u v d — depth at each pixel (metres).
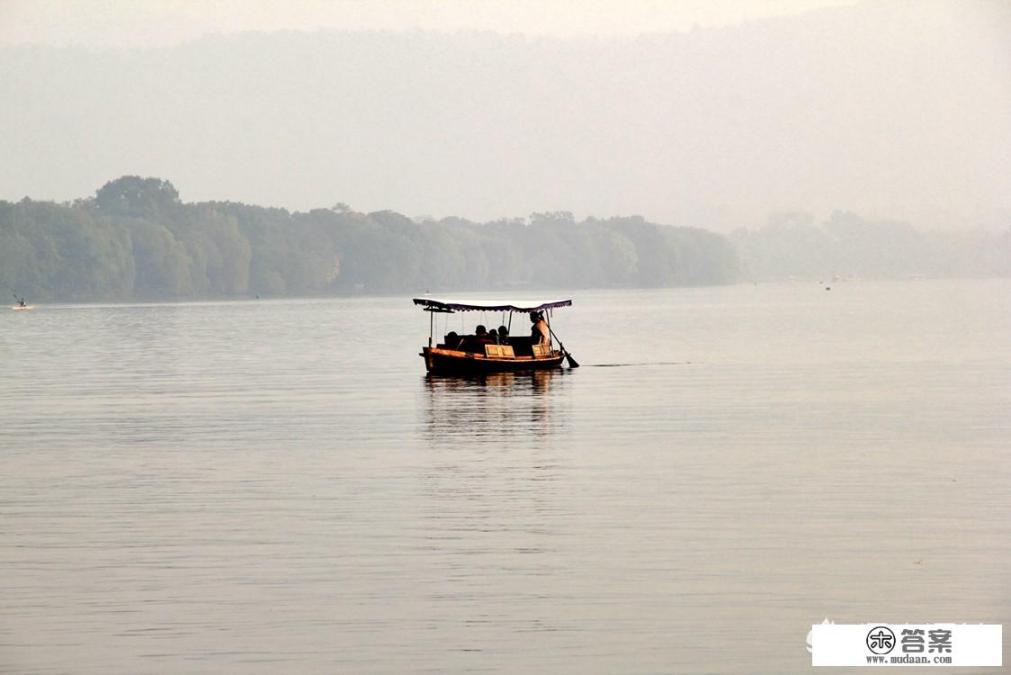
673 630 86.19
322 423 190.75
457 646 83.44
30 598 93.44
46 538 111.31
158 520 118.38
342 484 136.12
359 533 112.25
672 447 161.50
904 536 109.81
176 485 136.62
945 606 90.94
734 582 96.25
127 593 94.50
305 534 112.06
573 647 83.25
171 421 195.62
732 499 126.12
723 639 84.56
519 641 84.25
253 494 130.75
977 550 104.94
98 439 174.88
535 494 129.25
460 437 173.00
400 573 99.19
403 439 171.38
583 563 101.62
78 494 131.75
